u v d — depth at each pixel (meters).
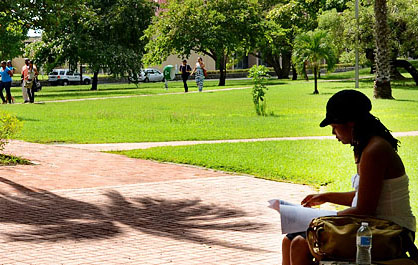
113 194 10.73
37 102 35.28
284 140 18.27
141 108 30.58
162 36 53.09
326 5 53.34
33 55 54.44
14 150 16.12
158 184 11.65
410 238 4.77
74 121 24.44
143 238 7.94
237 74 76.19
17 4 18.03
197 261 6.95
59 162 14.27
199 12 53.00
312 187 11.45
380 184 4.71
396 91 38.31
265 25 55.12
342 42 44.69
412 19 44.06
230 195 10.70
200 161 14.15
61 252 7.27
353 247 4.58
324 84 46.72
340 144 17.19
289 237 5.09
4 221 8.77
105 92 46.00
